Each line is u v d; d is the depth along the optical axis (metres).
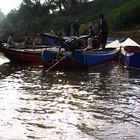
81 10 59.69
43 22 59.25
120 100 12.88
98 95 13.73
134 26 39.78
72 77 18.41
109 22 43.75
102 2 58.78
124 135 9.28
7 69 22.42
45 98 13.30
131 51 22.30
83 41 23.98
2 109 11.70
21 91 14.66
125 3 49.44
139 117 10.83
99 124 10.16
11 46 29.03
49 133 9.45
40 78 18.25
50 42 29.53
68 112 11.36
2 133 9.41
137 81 16.89
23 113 11.24
